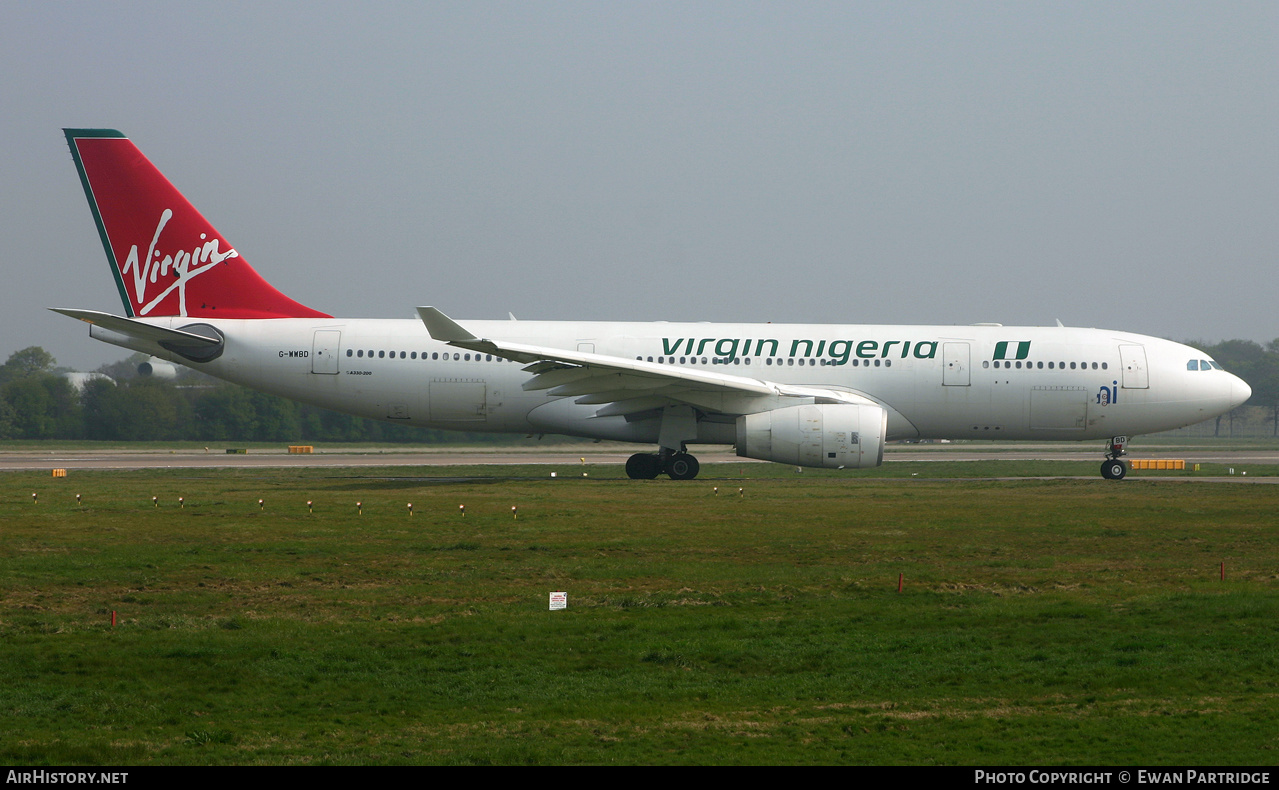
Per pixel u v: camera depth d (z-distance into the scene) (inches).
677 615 1547.7
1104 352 4040.4
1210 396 4050.2
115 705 1123.9
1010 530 2423.7
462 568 1910.7
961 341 4050.2
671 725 1074.1
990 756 982.4
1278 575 1867.6
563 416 3986.2
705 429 3863.2
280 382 4033.0
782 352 4025.6
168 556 2006.6
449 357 3998.5
